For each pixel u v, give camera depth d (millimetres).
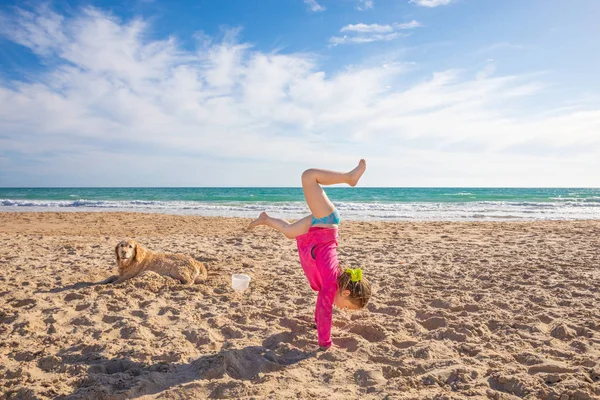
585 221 17172
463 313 4863
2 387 3074
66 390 3010
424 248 9891
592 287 5945
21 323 4328
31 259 7977
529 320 4629
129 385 3062
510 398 2951
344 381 3250
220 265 7504
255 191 68375
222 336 4184
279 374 3318
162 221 17234
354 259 8469
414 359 3650
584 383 3043
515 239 11516
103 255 8531
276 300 5414
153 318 4609
